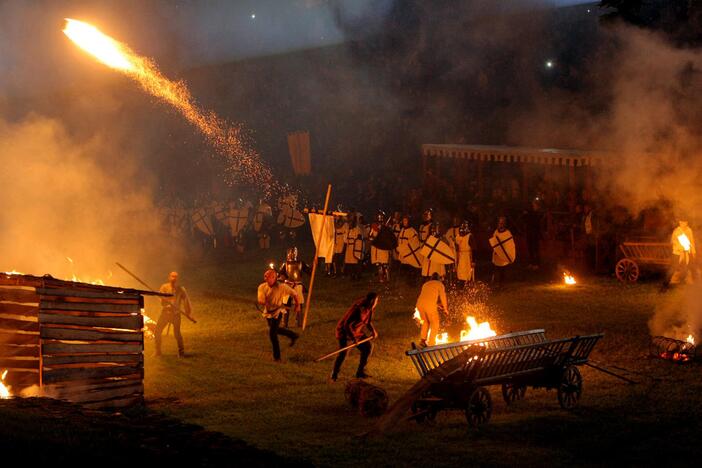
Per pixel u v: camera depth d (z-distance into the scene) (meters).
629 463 10.95
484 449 11.50
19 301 13.38
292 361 17.56
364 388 13.41
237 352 18.58
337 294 26.84
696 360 16.66
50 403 12.05
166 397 14.73
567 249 30.02
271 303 17.55
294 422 12.96
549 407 13.71
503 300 24.47
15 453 8.38
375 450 11.45
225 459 9.92
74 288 13.64
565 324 20.48
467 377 12.55
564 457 11.14
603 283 26.36
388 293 26.72
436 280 18.19
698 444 11.66
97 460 8.71
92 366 13.73
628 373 15.81
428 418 12.88
